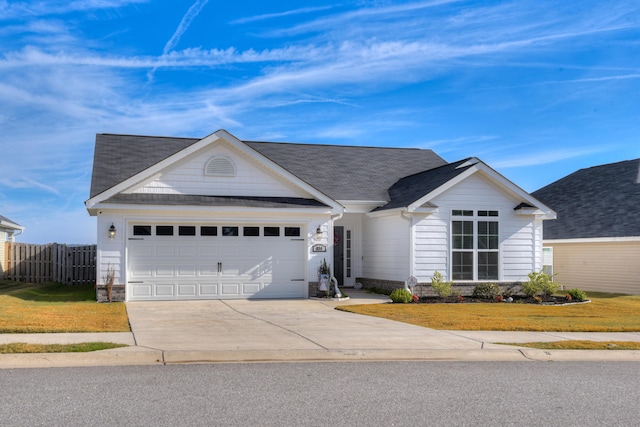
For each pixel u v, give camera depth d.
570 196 28.39
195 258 18.00
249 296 18.44
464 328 12.30
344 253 22.66
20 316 12.62
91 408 6.23
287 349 9.48
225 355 9.09
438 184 19.56
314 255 18.92
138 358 8.85
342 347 9.80
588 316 15.18
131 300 17.39
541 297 19.67
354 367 8.66
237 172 18.84
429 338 10.90
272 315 14.33
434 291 19.41
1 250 26.75
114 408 6.24
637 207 23.73
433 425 5.85
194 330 11.48
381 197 21.81
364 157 25.14
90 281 23.56
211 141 18.34
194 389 7.11
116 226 17.20
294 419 5.96
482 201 20.03
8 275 25.81
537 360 9.66
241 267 18.41
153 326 11.96
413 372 8.37
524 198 20.17
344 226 22.69
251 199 18.59
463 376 8.16
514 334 11.69
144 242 17.59
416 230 19.42
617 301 19.56
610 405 6.76
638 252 22.16
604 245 23.58
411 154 26.16
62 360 8.62
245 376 7.89
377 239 21.59
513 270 20.23
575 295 19.45
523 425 5.93
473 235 19.88
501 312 15.67
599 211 25.27
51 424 5.67
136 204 17.16
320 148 25.36
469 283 19.73
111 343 9.59
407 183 22.34
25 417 5.88
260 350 9.33
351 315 14.48
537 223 20.66
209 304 16.80
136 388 7.11
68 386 7.17
